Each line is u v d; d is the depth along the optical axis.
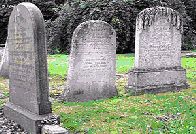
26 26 5.49
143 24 8.53
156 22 8.80
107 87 8.39
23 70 5.84
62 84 10.56
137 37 8.73
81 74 7.86
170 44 9.30
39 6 27.22
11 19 6.29
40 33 5.30
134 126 5.68
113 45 8.34
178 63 9.60
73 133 5.28
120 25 18.72
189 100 7.75
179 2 22.80
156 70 9.04
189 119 6.01
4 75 11.95
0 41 28.97
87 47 7.84
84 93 7.98
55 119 5.37
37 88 5.33
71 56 7.73
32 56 5.36
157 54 9.05
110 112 6.70
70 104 7.46
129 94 8.62
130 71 9.00
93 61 8.02
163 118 6.18
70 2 22.59
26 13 5.45
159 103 7.50
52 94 8.73
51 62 15.77
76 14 20.19
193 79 11.28
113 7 18.53
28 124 5.37
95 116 6.35
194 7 29.14
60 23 21.16
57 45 21.67
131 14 20.52
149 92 8.78
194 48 25.09
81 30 7.61
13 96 6.46
